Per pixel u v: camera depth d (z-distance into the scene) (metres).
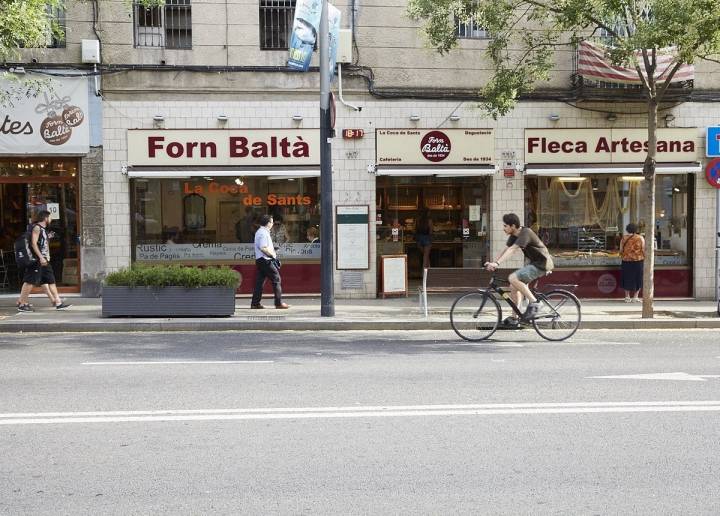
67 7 16.25
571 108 17.16
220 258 17.19
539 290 17.38
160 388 8.05
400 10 16.94
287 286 17.33
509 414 6.91
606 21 13.84
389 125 17.00
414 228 17.83
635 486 5.07
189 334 12.67
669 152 17.28
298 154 16.92
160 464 5.50
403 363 9.67
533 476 5.26
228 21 16.69
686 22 11.91
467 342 11.74
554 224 17.58
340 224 17.03
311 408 7.13
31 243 14.75
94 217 16.58
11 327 12.91
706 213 17.48
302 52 14.45
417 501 4.80
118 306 13.76
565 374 8.87
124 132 16.56
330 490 4.98
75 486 5.06
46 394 7.75
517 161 17.17
